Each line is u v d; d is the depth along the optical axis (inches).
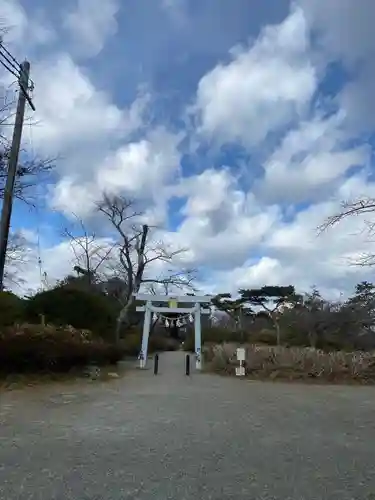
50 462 217.0
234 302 2105.1
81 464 214.2
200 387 591.8
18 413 357.4
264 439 277.0
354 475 203.6
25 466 209.6
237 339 1847.9
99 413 364.2
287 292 1985.7
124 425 315.0
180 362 1197.7
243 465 218.1
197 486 185.5
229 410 392.5
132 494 174.4
